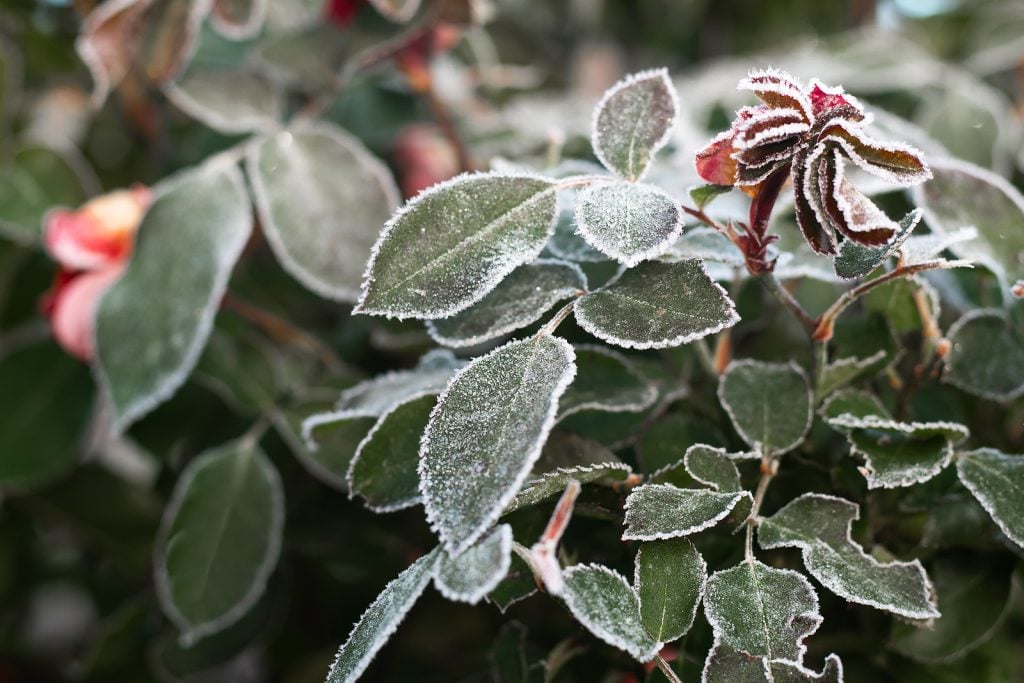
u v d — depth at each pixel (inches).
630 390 15.0
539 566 12.8
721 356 15.6
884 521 14.8
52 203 20.6
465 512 12.6
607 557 15.0
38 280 22.1
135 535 22.4
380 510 14.2
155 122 23.2
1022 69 24.9
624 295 13.6
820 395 14.7
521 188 13.7
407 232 13.5
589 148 18.5
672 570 13.5
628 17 33.2
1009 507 13.8
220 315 19.5
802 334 16.6
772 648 13.2
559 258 14.6
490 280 13.4
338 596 20.7
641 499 13.6
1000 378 15.2
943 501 14.7
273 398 18.7
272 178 18.0
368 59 18.9
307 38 19.6
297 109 22.8
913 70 22.1
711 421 15.7
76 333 18.3
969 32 25.1
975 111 20.9
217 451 18.0
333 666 13.1
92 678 20.7
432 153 21.4
